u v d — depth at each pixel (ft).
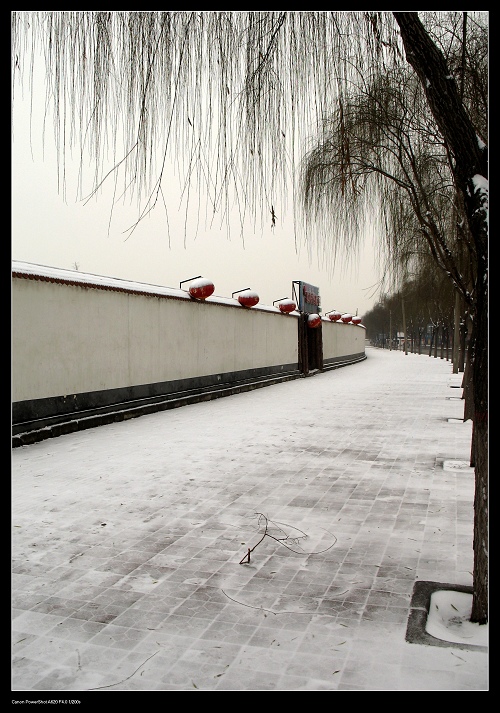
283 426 33.27
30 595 11.43
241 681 8.39
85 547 14.08
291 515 16.60
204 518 16.34
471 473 21.74
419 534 14.89
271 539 14.57
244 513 16.80
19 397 26.91
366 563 12.96
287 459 24.38
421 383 65.21
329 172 13.19
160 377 40.16
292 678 8.45
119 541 14.49
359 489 19.49
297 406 42.98
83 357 31.55
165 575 12.39
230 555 13.52
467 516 16.38
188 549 13.93
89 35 8.27
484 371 9.41
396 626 10.01
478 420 9.86
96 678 8.53
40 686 8.30
